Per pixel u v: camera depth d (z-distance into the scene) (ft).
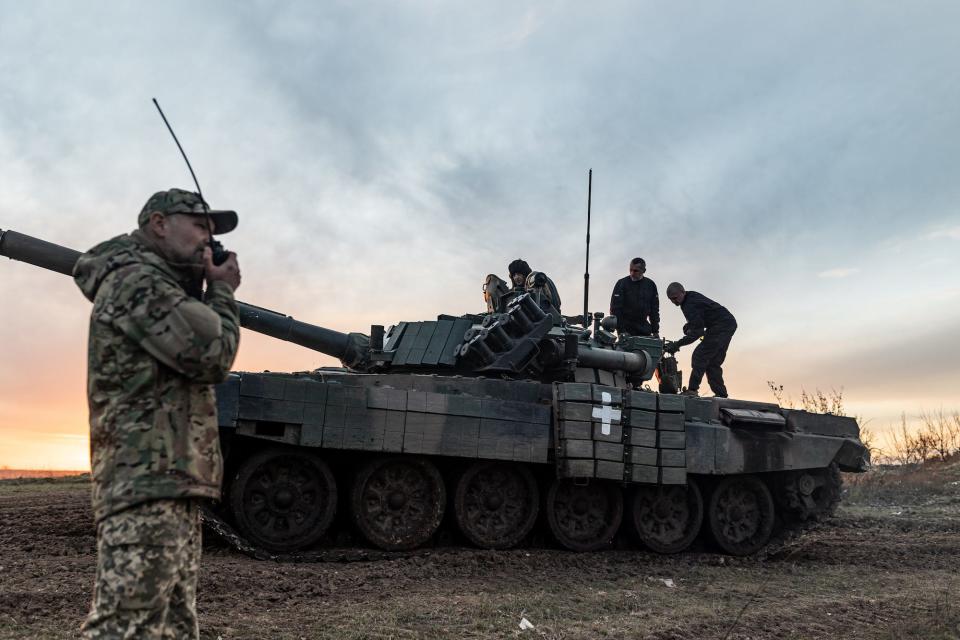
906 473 94.43
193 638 12.83
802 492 46.44
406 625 22.90
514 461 39.75
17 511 44.45
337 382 35.70
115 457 12.20
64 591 24.16
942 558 42.34
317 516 35.65
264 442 34.83
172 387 12.68
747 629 24.35
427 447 36.91
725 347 50.37
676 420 42.60
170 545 12.14
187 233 13.79
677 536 44.06
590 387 40.96
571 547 41.37
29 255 31.50
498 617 24.41
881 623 25.96
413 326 43.47
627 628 23.77
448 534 40.45
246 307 40.29
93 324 12.59
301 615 23.29
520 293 44.60
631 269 54.70
